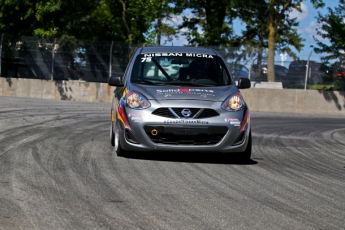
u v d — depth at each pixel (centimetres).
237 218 855
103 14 5494
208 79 1448
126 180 1102
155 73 1454
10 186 999
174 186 1068
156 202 935
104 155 1389
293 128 2567
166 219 833
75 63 4044
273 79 4056
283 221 852
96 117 2452
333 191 1110
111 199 943
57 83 4003
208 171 1247
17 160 1255
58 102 3447
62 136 1709
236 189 1070
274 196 1028
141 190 1020
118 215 844
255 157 1530
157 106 1308
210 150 1309
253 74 4000
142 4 5469
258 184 1132
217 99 1338
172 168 1256
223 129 1310
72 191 987
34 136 1669
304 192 1083
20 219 801
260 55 3994
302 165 1437
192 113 1304
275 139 2045
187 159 1389
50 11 4262
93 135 1781
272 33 4619
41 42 4072
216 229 791
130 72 1472
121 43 4034
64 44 4047
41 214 831
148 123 1298
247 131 1345
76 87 3991
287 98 3978
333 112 3988
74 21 4541
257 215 880
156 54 1520
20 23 4375
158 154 1434
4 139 1570
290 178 1226
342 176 1300
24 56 4084
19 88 4012
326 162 1527
